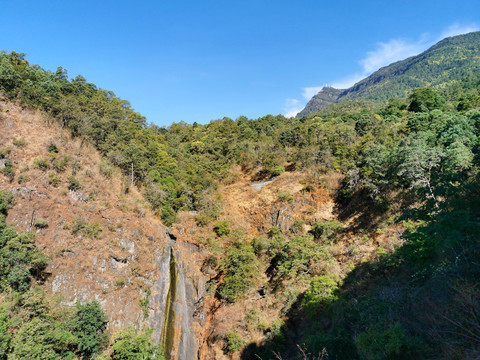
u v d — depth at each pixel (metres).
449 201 13.60
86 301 23.59
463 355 8.24
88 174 32.31
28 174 27.12
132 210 33.78
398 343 10.18
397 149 30.00
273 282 30.72
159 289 30.25
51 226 25.22
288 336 24.16
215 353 26.50
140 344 21.72
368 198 33.03
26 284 20.59
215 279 33.84
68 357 18.52
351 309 18.97
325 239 31.50
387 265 21.28
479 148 24.58
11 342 15.90
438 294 11.76
